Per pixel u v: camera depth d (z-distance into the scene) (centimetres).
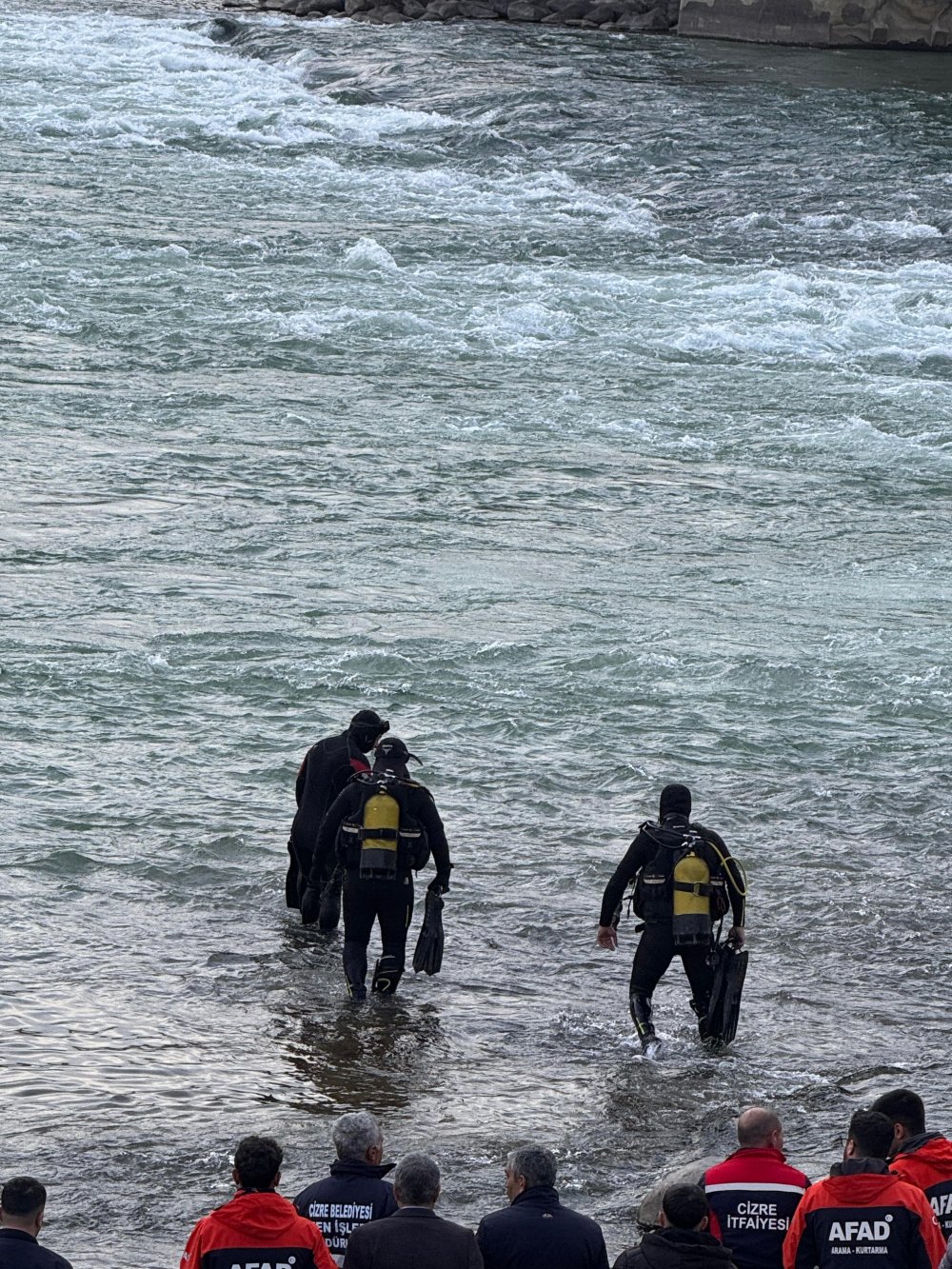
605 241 12662
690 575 6694
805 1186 2095
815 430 9056
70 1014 3125
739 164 14700
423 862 3331
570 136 15450
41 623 5597
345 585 6225
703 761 4769
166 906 3684
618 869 3203
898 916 3803
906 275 12219
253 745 4691
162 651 5403
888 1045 3191
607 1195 2561
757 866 4056
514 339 10256
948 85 18012
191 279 10769
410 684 5234
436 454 8081
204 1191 2517
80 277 10581
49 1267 1800
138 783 4369
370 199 13512
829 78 18088
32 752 4525
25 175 13262
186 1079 2911
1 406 8188
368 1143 2077
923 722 5200
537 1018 3272
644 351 10275
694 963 3191
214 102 16700
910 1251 1944
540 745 4816
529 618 5978
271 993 3303
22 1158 2586
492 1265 1948
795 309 11300
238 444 7969
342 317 10281
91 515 6856
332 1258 1962
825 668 5606
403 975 3438
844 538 7381
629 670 5475
